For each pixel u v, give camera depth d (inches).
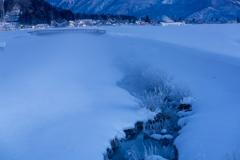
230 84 730.2
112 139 408.5
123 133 440.8
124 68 1120.8
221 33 3134.8
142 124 495.5
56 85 749.3
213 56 1153.4
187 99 605.0
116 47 1637.6
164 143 423.2
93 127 429.7
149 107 536.4
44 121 461.4
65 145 358.9
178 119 533.0
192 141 375.6
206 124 430.6
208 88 734.5
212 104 557.9
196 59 1088.8
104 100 616.1
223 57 1140.5
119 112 519.5
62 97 627.2
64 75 909.2
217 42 2311.8
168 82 722.2
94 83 823.1
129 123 472.1
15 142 369.7
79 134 398.9
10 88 689.0
